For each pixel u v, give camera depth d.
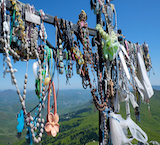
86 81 2.97
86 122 114.38
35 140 1.89
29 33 2.01
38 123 1.99
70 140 86.25
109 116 3.14
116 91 3.57
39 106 2.05
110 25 3.42
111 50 3.15
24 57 2.01
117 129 3.14
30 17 1.97
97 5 3.25
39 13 2.14
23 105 1.88
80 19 2.82
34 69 2.06
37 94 2.11
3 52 1.82
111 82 3.31
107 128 3.34
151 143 16.12
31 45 2.00
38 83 2.09
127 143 3.33
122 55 3.52
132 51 4.02
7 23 1.81
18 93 1.84
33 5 2.09
